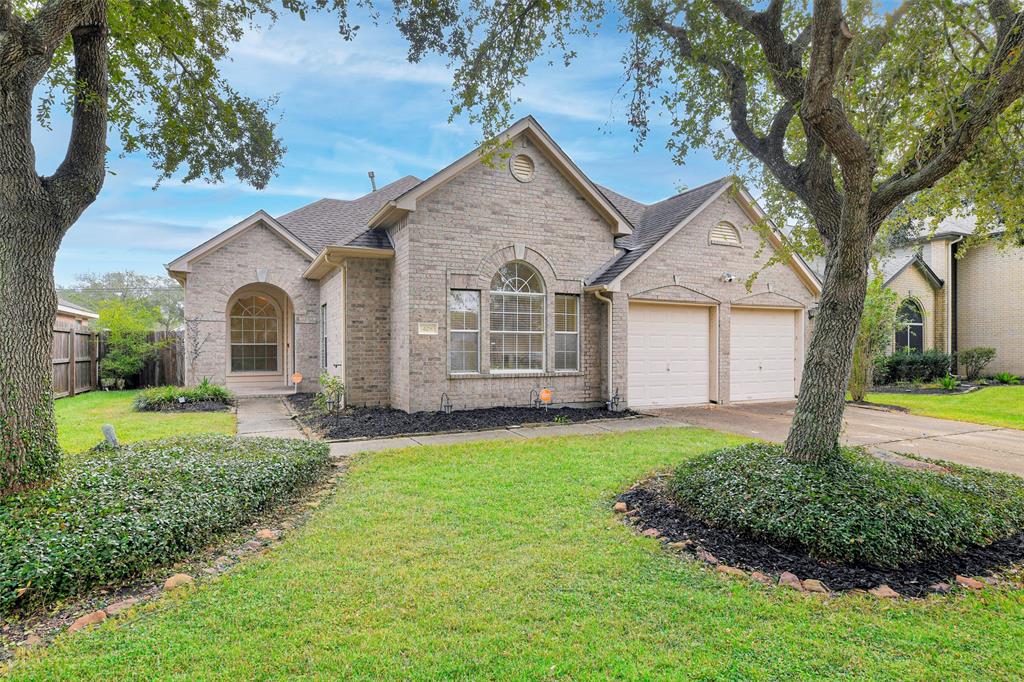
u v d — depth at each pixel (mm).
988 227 7676
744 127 6516
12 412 4445
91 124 5066
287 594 3469
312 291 16031
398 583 3617
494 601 3385
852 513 4266
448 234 10727
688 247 12789
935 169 4902
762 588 3631
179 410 12039
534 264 11516
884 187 5332
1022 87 4383
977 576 3891
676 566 3941
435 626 3098
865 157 4828
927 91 5301
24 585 3271
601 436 8750
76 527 3832
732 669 2734
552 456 7227
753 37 6449
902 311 20109
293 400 14125
